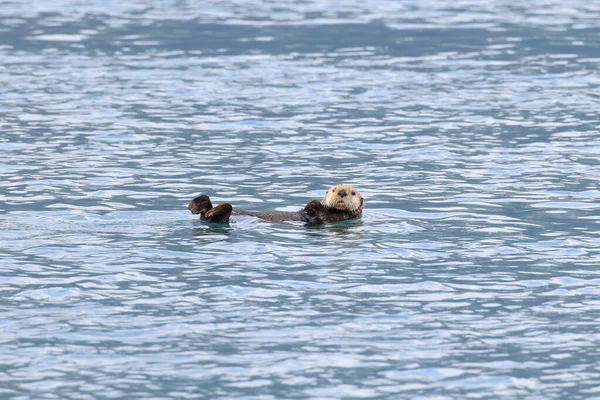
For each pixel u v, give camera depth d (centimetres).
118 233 3869
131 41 9494
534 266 3534
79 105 6819
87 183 4819
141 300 3159
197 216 4166
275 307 3112
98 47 9188
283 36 9775
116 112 6625
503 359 2770
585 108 6719
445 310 3106
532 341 2884
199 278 3356
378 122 6347
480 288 3300
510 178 4950
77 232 3878
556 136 5925
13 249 3644
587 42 9369
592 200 4519
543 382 2645
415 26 10344
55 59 8581
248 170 5153
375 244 3766
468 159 5378
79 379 2631
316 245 3734
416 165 5253
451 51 8994
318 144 5769
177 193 4656
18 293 3200
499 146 5684
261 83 7656
